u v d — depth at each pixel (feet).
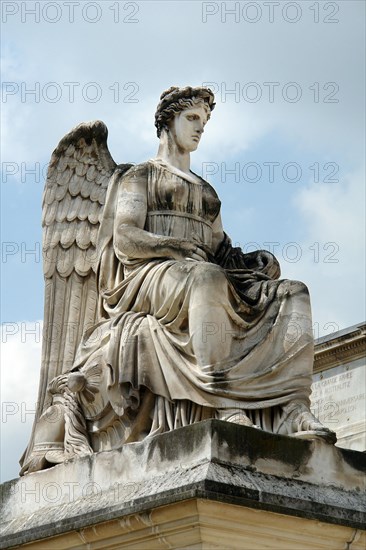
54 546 35.29
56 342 40.04
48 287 40.52
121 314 37.65
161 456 34.37
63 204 41.09
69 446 37.45
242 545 32.83
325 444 35.04
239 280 38.06
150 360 36.27
